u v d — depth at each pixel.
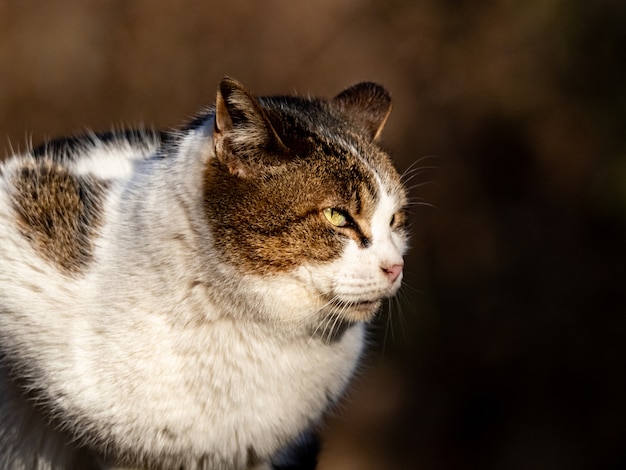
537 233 14.52
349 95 6.61
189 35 13.75
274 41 13.82
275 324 5.65
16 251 5.89
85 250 5.89
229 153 5.55
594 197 14.63
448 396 14.12
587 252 14.52
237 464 6.03
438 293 14.16
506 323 14.24
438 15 14.55
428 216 14.35
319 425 6.55
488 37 14.74
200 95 13.62
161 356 5.62
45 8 13.80
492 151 14.75
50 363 5.75
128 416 5.69
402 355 14.06
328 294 5.62
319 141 5.73
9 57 13.65
